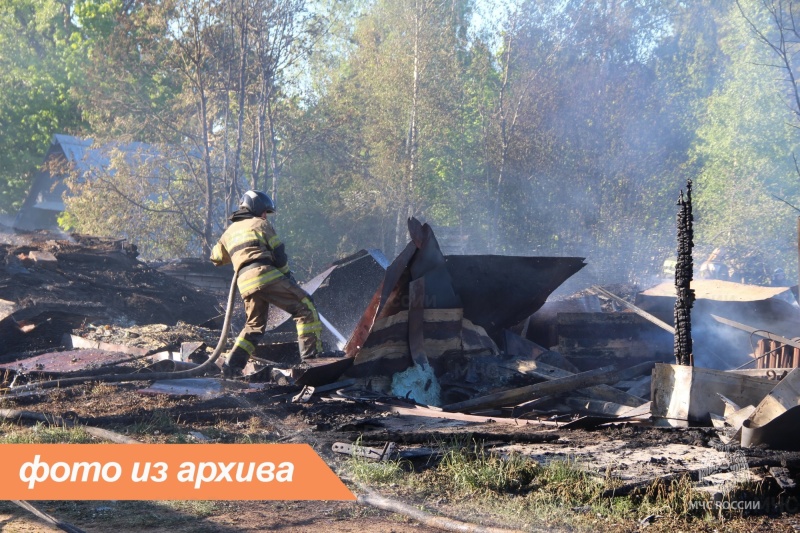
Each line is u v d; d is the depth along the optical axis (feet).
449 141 134.72
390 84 130.62
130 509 15.56
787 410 17.97
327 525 14.79
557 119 119.96
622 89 116.88
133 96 122.83
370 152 137.08
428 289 30.50
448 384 29.60
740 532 14.28
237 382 28.58
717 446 18.69
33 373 30.71
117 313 45.52
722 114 106.42
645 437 20.31
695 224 102.89
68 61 165.99
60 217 139.13
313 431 21.95
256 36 113.60
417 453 18.72
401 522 15.06
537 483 16.87
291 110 130.00
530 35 121.49
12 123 163.63
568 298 40.45
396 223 142.00
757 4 97.91
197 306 53.72
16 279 45.32
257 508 15.81
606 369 28.35
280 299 27.86
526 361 30.35
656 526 14.51
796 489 15.92
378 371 29.01
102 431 21.09
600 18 120.57
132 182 120.98
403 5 132.87
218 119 135.95
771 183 101.19
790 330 36.83
